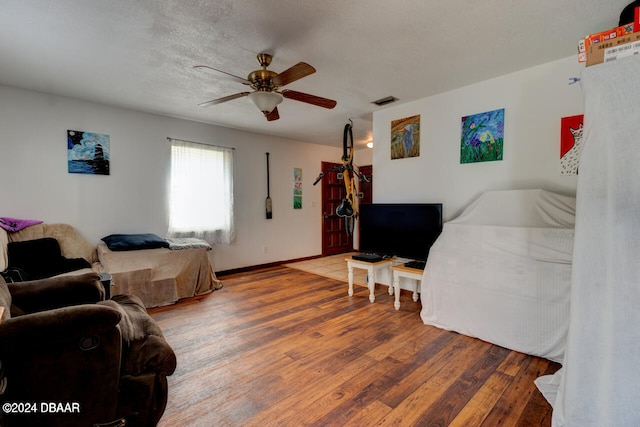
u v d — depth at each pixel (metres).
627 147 1.04
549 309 2.03
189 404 1.62
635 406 1.01
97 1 1.65
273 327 2.62
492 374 1.88
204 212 4.31
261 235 5.08
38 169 3.11
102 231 3.51
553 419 1.35
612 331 1.05
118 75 2.67
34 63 2.44
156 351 1.41
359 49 2.21
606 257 1.09
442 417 1.51
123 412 1.32
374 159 3.81
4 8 1.70
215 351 2.20
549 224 2.26
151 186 3.86
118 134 3.59
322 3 1.69
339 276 4.48
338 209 3.41
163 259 3.30
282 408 1.58
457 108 3.02
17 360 1.16
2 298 1.41
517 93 2.62
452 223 2.72
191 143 4.16
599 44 1.14
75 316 1.22
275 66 2.48
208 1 1.66
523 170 2.61
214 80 2.78
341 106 3.55
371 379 1.84
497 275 2.26
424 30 1.97
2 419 1.15
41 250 2.78
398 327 2.60
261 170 5.05
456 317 2.48
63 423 1.23
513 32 2.00
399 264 3.33
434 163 3.21
